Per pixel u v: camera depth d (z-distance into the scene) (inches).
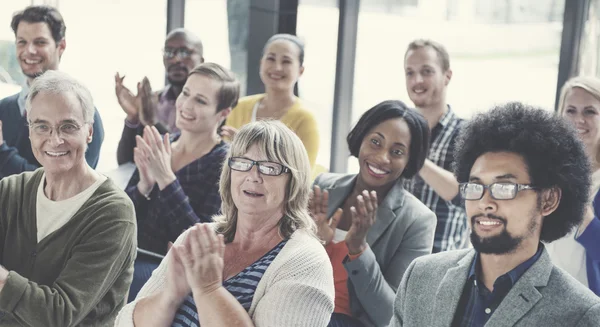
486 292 63.7
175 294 66.4
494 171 61.8
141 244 118.3
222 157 120.2
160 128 139.5
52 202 83.3
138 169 122.8
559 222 63.2
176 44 140.5
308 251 66.9
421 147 106.3
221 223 73.3
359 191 109.8
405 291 69.2
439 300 65.6
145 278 112.6
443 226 118.1
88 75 165.3
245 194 68.7
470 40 130.4
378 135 106.0
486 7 128.3
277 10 148.2
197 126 120.0
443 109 124.2
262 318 64.0
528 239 61.6
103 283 80.2
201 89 119.6
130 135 137.8
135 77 163.6
